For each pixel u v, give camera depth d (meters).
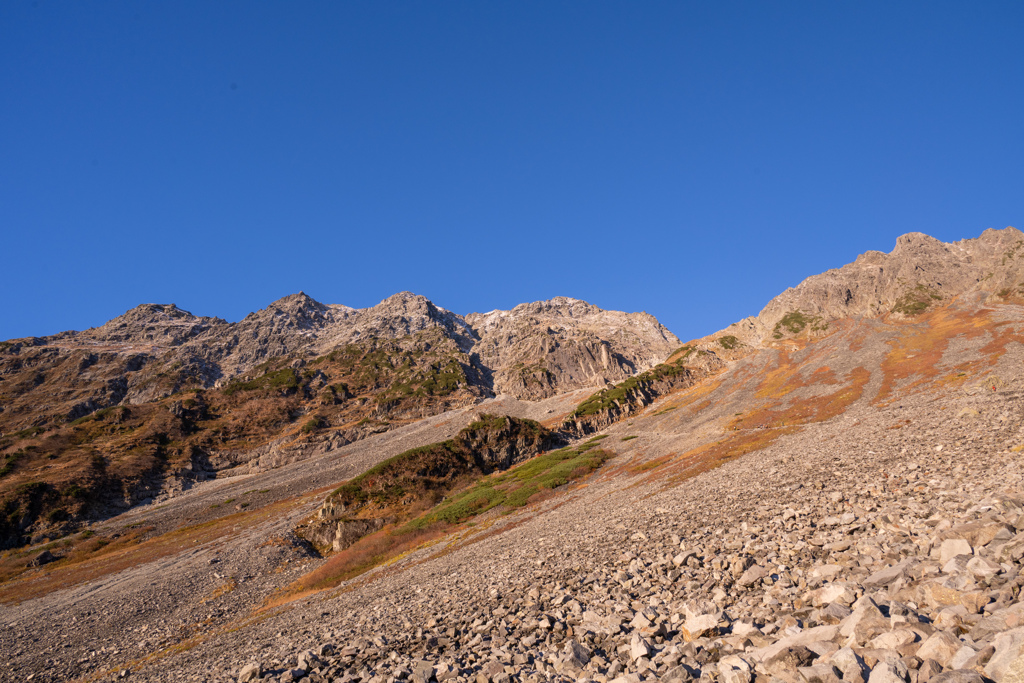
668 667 9.48
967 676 5.71
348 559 63.56
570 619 15.14
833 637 8.16
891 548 12.84
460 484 100.88
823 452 37.94
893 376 140.25
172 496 166.38
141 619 54.44
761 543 17.36
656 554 20.97
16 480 156.75
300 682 14.66
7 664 45.03
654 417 168.62
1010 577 8.10
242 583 64.81
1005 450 22.27
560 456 110.44
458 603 22.86
